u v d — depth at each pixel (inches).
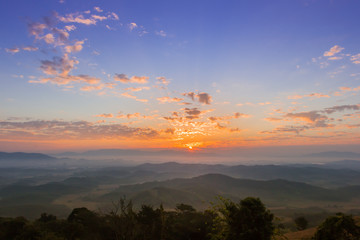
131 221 497.4
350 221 502.3
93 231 912.9
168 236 703.7
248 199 441.4
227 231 439.5
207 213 760.3
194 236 727.7
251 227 419.2
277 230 438.9
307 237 729.0
